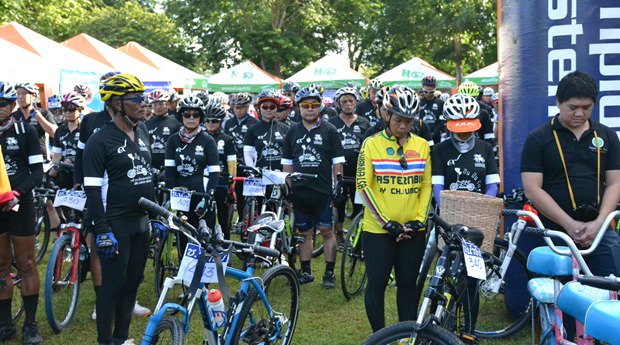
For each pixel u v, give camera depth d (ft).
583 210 12.05
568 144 12.39
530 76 15.46
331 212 19.83
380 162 12.46
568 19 14.93
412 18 125.80
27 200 14.87
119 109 12.62
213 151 18.53
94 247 15.52
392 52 136.67
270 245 18.25
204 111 20.18
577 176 12.33
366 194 12.27
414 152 12.60
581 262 10.31
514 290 15.34
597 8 14.74
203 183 18.62
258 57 112.98
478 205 11.76
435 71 64.13
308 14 113.80
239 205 25.41
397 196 12.39
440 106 30.73
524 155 12.82
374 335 9.68
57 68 41.09
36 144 15.12
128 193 12.79
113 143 12.63
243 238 22.56
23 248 14.80
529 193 12.66
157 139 24.62
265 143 23.62
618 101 14.83
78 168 16.70
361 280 19.06
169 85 54.34
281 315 13.44
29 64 38.99
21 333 15.70
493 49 115.75
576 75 12.04
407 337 9.52
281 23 114.11
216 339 11.72
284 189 19.65
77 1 90.74
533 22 15.33
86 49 52.21
